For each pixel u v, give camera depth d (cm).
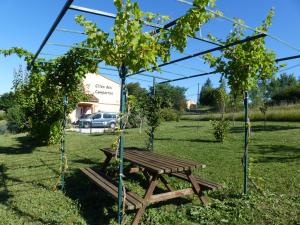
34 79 750
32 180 712
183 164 526
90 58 671
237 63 557
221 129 1337
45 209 524
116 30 355
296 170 760
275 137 1448
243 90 578
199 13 364
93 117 2947
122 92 390
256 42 549
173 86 5400
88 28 374
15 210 519
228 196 578
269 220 464
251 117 2938
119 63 374
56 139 1319
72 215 498
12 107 2333
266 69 568
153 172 484
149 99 1152
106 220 478
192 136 1616
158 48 368
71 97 1256
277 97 4669
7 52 691
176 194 504
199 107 6006
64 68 688
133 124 2253
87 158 1000
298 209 507
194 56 519
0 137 1812
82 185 661
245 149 580
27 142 1481
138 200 454
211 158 944
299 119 2594
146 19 380
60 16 365
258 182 659
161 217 480
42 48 534
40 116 1326
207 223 457
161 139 1505
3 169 841
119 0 343
